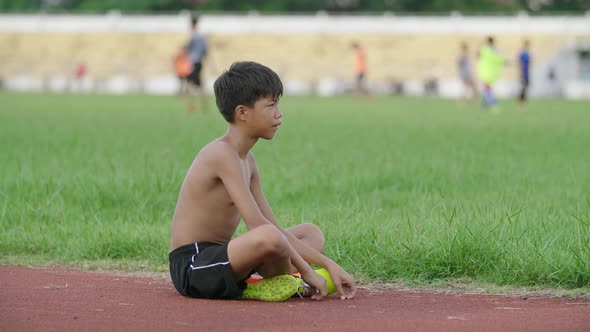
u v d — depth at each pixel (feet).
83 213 63.67
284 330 34.22
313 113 224.12
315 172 84.74
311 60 496.23
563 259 45.52
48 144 119.85
